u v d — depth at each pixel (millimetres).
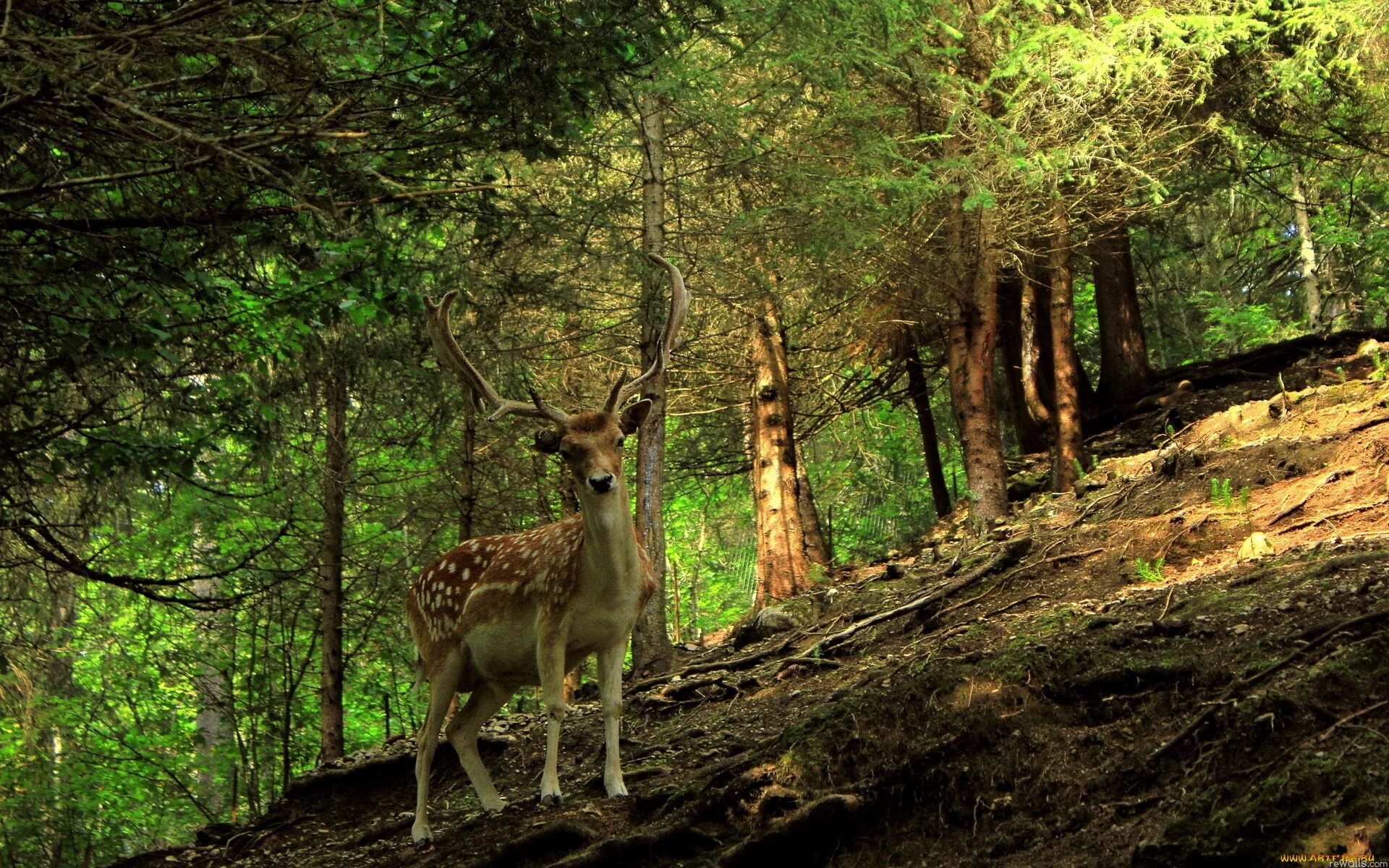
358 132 5395
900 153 12977
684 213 12516
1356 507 8438
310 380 11555
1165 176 14898
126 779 15703
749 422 19406
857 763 5770
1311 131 17469
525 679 7051
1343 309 25766
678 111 11148
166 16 5215
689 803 6035
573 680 15273
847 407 19641
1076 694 5727
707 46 12648
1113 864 4680
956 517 16156
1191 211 20500
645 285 11219
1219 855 4402
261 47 5500
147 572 14711
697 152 12062
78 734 16391
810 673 9273
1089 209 14516
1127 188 14109
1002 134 12242
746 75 12516
